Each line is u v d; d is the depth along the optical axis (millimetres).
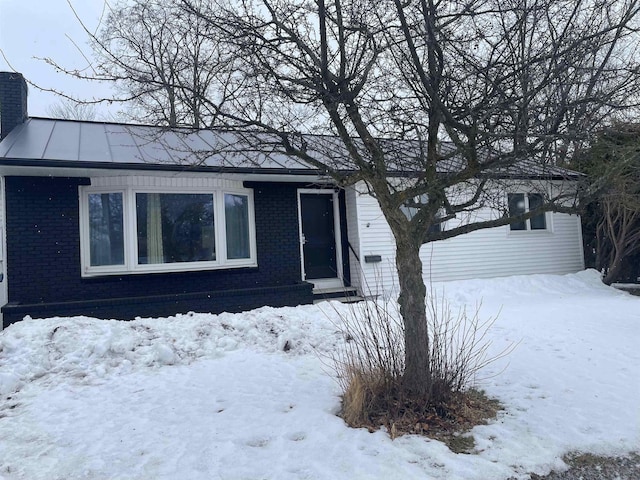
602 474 3676
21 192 9023
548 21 4492
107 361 6367
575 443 4039
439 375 4711
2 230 10062
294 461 3711
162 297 9312
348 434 4152
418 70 4168
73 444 4086
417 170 5512
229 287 10477
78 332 6930
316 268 12055
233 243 10711
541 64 4477
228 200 10711
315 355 6754
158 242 9883
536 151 4387
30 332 6840
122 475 3545
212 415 4660
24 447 4047
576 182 5910
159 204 9938
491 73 4480
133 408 4902
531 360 6285
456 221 13125
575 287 12883
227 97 4855
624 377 5590
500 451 3898
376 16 4516
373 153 4621
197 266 10141
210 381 5727
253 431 4250
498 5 4402
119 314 9000
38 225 9094
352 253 12055
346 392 4738
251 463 3691
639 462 3830
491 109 4277
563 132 4398
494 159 4301
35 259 9039
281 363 6398
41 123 11219
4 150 8641
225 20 4430
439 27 4250
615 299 11141
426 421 4383
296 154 4770
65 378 5895
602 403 4836
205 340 7184
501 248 13773
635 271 14141
